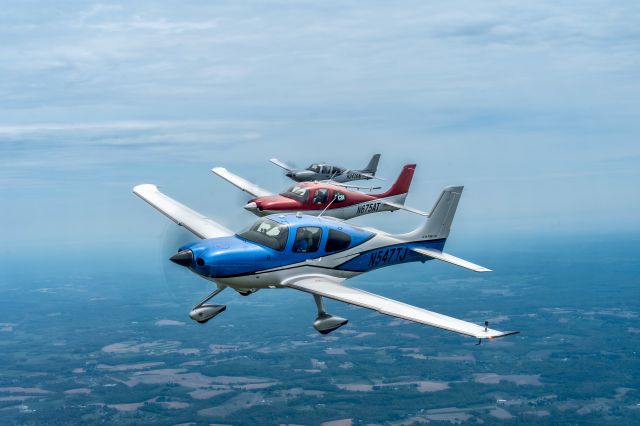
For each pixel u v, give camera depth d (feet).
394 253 74.28
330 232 65.51
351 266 68.23
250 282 61.41
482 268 75.31
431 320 53.01
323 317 63.98
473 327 51.03
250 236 62.69
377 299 58.03
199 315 63.93
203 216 79.51
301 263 63.36
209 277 60.75
